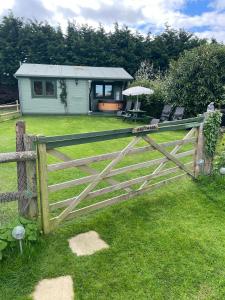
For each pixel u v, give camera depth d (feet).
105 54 72.28
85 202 12.91
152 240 9.94
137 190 13.10
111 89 51.93
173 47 78.02
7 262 8.36
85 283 7.77
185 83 36.22
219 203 13.19
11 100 70.18
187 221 11.43
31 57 71.26
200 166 16.25
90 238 9.98
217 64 34.01
